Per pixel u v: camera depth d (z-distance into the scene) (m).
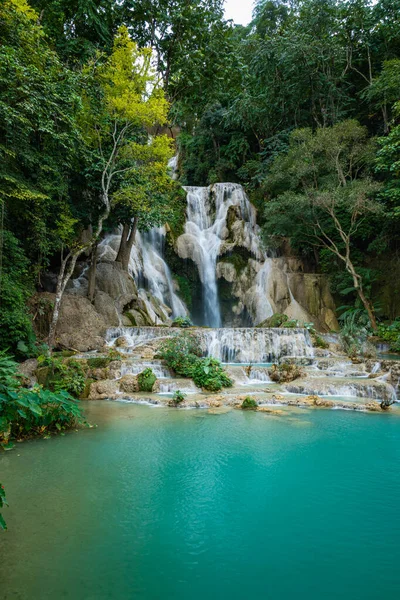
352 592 2.87
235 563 3.21
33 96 10.16
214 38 21.34
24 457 5.68
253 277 23.27
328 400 9.53
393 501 4.42
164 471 5.21
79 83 12.31
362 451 6.11
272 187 24.17
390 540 3.61
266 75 26.62
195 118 34.03
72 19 17.25
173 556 3.29
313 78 25.55
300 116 27.92
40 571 3.01
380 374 11.32
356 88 27.28
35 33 10.79
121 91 13.60
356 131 19.52
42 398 6.45
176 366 11.49
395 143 16.92
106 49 17.36
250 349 14.35
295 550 3.43
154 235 22.95
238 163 31.08
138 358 12.45
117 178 15.66
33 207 13.48
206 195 25.94
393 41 25.28
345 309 22.25
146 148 14.64
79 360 11.40
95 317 15.42
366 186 17.81
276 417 8.17
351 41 26.03
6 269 12.18
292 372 11.66
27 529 3.66
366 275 21.08
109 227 17.84
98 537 3.55
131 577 2.97
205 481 4.90
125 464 5.45
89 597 2.71
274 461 5.64
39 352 11.56
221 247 23.39
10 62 9.43
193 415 8.28
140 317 17.91
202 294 23.11
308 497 4.50
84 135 13.85
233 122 29.39
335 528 3.82
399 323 17.64
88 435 6.82
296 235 23.22
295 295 22.59
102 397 9.95
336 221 19.77
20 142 11.40
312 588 2.91
